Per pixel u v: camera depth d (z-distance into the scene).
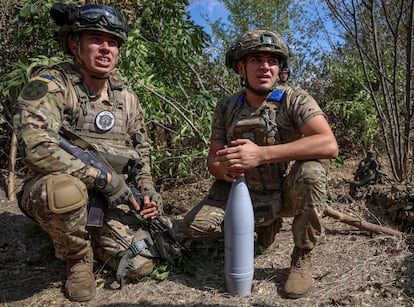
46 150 2.15
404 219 3.12
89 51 2.30
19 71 3.54
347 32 4.14
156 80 4.16
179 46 4.30
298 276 2.33
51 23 3.79
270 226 2.76
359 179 3.80
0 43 4.23
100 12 2.27
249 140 2.29
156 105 4.02
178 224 3.16
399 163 3.74
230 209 2.24
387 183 3.68
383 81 3.74
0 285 2.57
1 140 4.74
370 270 2.51
